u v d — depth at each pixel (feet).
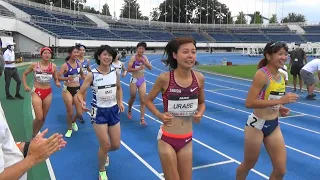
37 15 140.26
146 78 64.85
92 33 154.51
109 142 15.07
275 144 12.23
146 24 216.33
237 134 24.08
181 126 11.18
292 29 230.68
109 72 15.06
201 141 22.25
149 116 29.60
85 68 25.73
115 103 15.21
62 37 125.29
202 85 11.61
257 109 12.17
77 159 18.26
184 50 10.65
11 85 45.34
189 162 11.49
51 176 15.85
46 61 20.18
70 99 22.25
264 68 11.98
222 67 91.04
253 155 12.60
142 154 19.36
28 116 27.68
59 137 6.70
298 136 23.63
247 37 226.17
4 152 6.54
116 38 165.78
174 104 10.96
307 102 37.11
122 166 17.38
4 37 93.35
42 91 20.20
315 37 215.10
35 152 6.32
